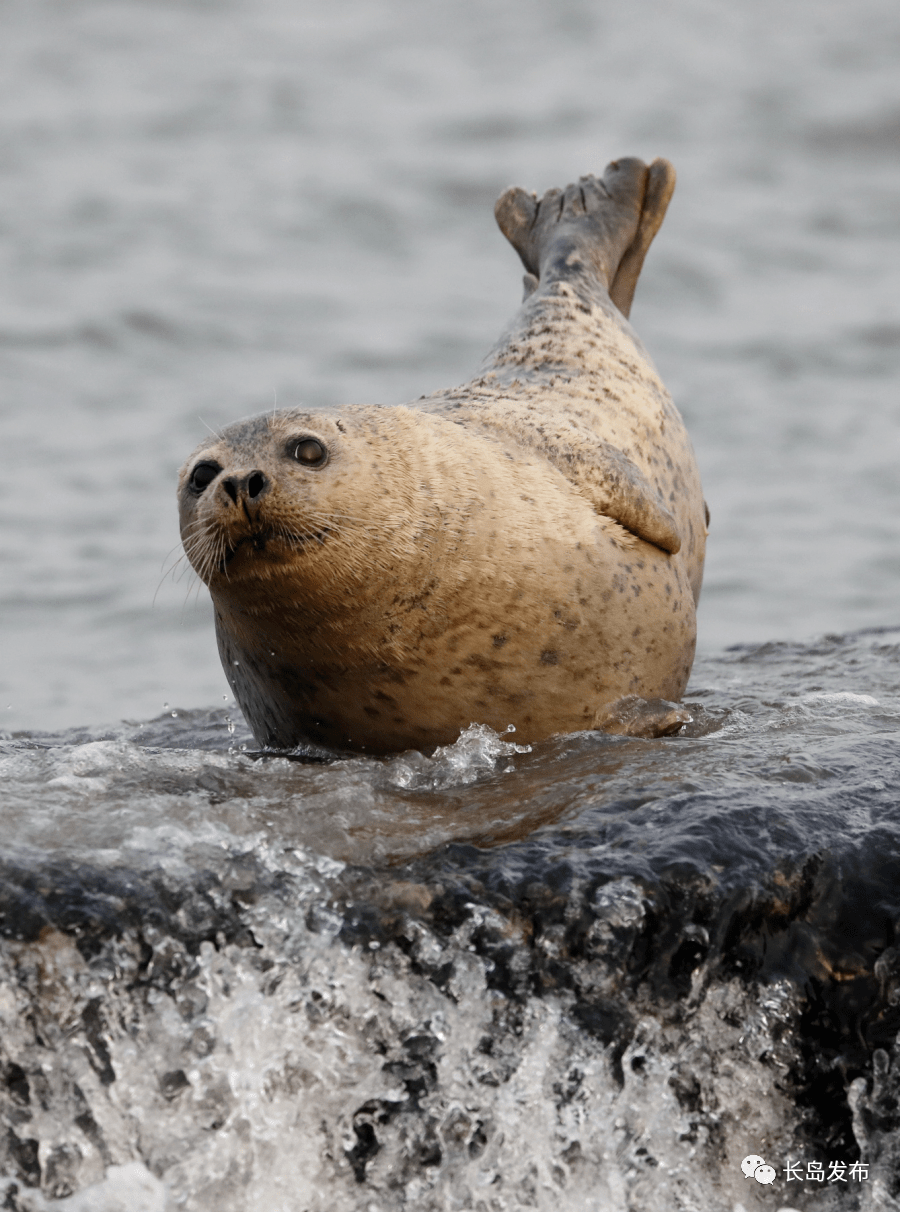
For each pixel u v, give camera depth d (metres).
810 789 15.88
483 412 20.56
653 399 23.27
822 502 43.44
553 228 27.06
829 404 54.34
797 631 33.72
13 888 13.52
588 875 14.30
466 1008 13.91
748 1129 14.23
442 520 18.05
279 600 17.55
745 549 39.69
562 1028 13.95
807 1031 14.36
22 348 58.88
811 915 14.66
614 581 19.27
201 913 13.77
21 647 32.12
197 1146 13.27
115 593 35.34
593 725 19.42
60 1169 12.99
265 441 17.12
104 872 13.84
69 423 50.19
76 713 28.27
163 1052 13.37
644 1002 14.10
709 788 15.84
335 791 16.23
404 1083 13.75
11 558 37.53
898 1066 14.33
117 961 13.38
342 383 55.44
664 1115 14.06
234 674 20.28
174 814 15.07
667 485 22.52
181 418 50.72
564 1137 13.85
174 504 41.75
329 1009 13.75
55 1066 13.13
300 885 14.16
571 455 20.02
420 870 14.47
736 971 14.31
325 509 16.92
